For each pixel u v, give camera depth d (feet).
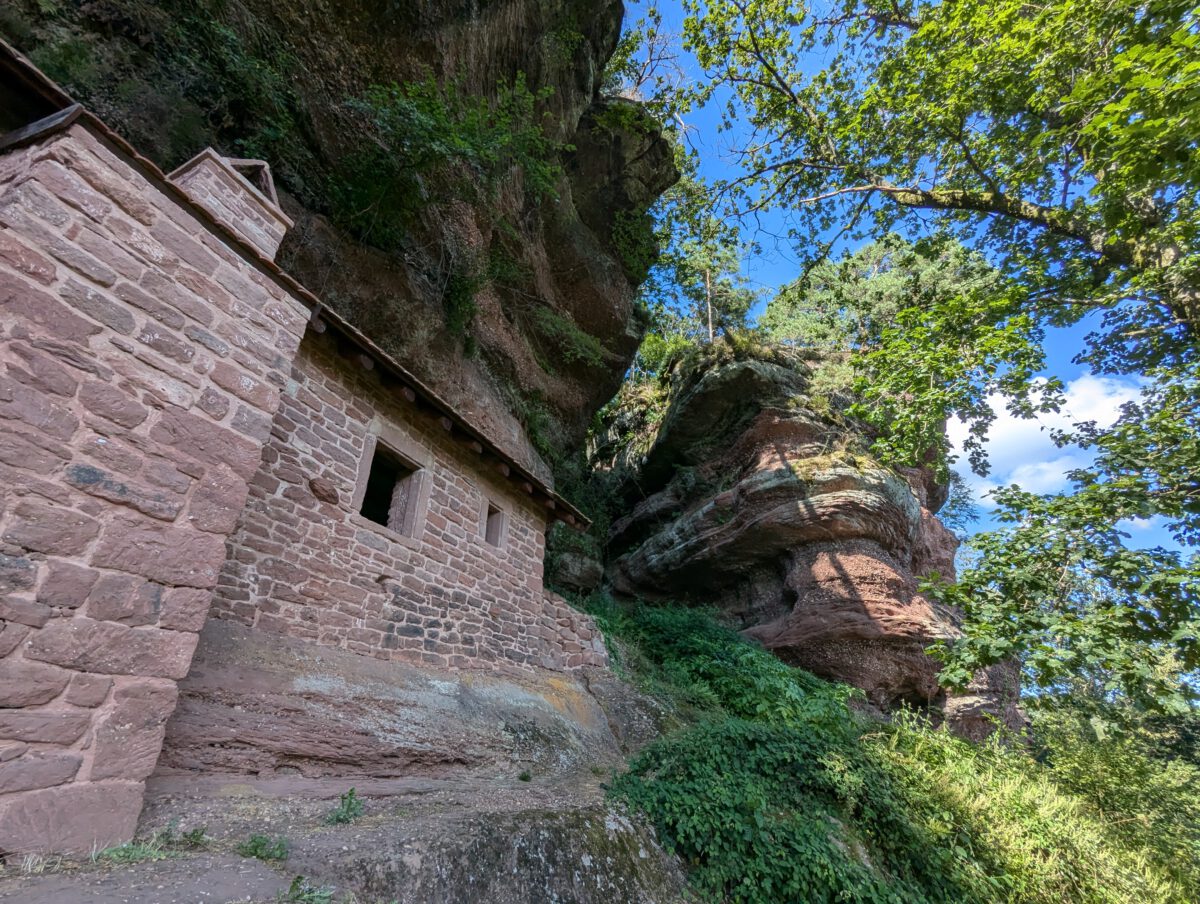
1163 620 16.49
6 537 7.52
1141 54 14.48
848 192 35.37
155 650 9.02
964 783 24.76
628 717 24.57
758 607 48.47
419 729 15.55
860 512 44.47
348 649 16.81
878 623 40.83
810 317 64.75
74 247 8.91
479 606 22.45
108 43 18.34
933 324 26.96
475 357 34.35
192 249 10.82
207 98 20.76
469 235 31.76
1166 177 16.55
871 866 16.90
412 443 20.79
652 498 58.90
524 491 26.55
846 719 28.50
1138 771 35.22
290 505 16.06
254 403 11.47
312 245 23.94
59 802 7.52
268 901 7.34
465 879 9.95
